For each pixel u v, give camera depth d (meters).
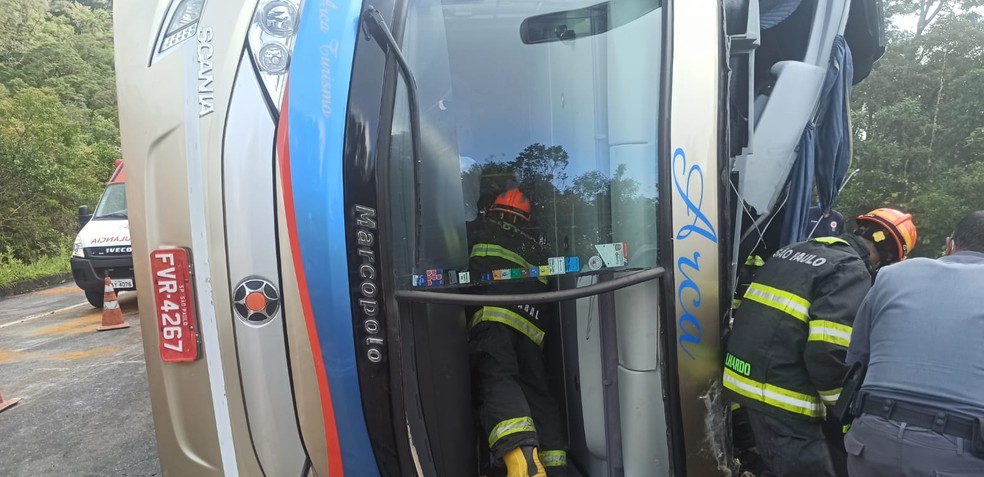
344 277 1.47
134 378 5.05
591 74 1.77
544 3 1.73
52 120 17.22
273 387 1.53
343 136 1.48
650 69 1.75
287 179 1.46
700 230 1.71
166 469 1.63
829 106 2.57
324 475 1.56
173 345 1.55
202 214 1.51
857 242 2.46
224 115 1.50
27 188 14.56
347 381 1.51
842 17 2.51
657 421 1.84
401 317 1.56
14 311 9.19
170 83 1.53
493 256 1.68
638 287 1.80
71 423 4.07
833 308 1.92
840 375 1.91
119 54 1.59
